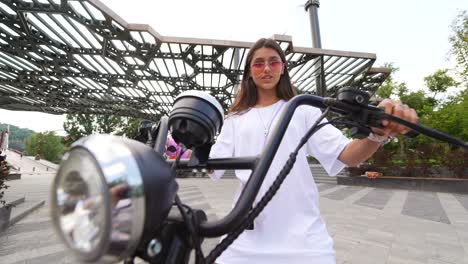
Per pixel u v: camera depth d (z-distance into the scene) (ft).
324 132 3.73
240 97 4.80
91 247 1.19
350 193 32.35
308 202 3.75
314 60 37.93
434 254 11.43
